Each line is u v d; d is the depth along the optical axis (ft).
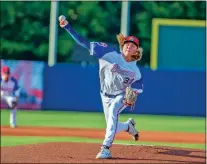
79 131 148.77
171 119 205.67
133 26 301.22
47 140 125.90
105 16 302.04
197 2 300.40
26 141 123.34
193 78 223.30
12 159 71.15
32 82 225.15
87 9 302.25
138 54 74.13
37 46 304.30
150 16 300.81
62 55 297.74
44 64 225.15
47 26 303.89
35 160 69.82
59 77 225.35
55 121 180.14
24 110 224.74
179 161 70.44
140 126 172.76
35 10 303.07
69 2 302.04
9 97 154.40
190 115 223.92
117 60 73.92
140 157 72.69
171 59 293.43
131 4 301.63
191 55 291.17
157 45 293.02
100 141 125.90
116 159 70.28
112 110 73.56
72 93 225.97
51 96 225.97
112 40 302.45
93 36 302.45
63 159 70.23
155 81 223.51
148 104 223.92
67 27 73.26
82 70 225.56
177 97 223.71
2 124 165.78
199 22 289.53
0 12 304.30
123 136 140.15
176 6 300.81
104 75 75.20
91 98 225.56
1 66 222.48
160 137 139.64
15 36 304.91
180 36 291.17
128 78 74.28
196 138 139.95
